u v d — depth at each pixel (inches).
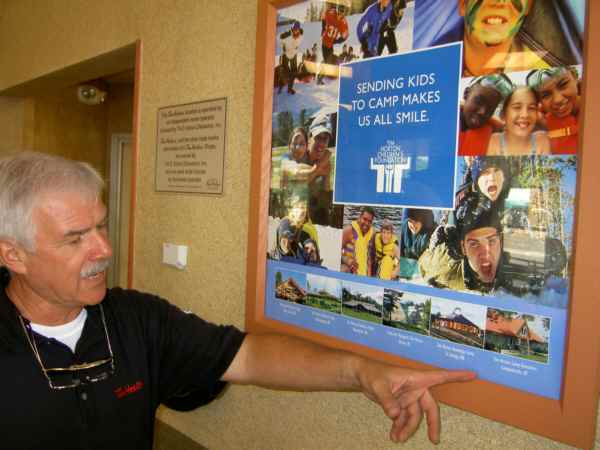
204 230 49.1
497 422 28.2
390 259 32.1
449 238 29.0
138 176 58.3
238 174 45.2
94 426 33.1
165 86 54.1
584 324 23.6
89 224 30.6
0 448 29.9
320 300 36.7
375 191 32.9
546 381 25.5
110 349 35.1
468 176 28.1
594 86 22.9
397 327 31.8
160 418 54.9
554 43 24.6
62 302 32.3
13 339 31.6
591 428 23.6
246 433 44.6
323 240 36.4
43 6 79.3
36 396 31.2
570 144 24.2
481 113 27.5
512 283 26.5
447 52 28.9
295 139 38.3
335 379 31.2
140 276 58.1
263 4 40.1
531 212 25.7
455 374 27.6
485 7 27.1
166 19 53.9
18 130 116.5
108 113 142.3
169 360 38.2
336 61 35.2
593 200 23.1
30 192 29.1
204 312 49.1
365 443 35.2
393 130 31.8
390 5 31.7
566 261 24.6
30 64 83.1
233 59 45.7
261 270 40.9
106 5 63.9
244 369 36.4
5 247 30.5
